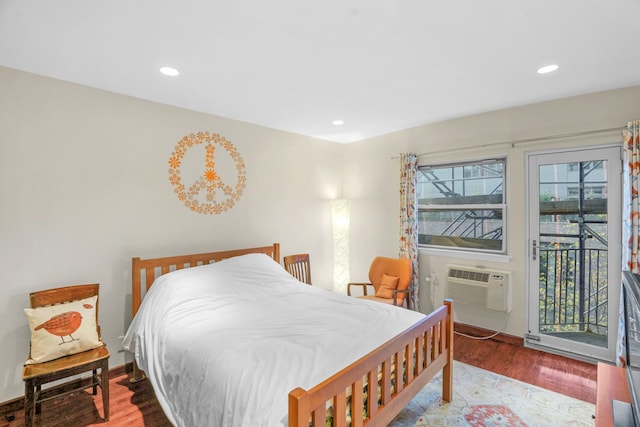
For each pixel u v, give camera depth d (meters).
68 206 2.43
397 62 2.14
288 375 1.49
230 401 1.41
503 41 1.88
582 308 2.89
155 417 2.14
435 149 3.72
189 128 3.10
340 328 2.05
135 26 1.69
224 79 2.40
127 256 2.72
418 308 3.84
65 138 2.41
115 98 2.65
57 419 2.12
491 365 2.79
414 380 1.86
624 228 2.55
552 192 3.00
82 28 1.70
